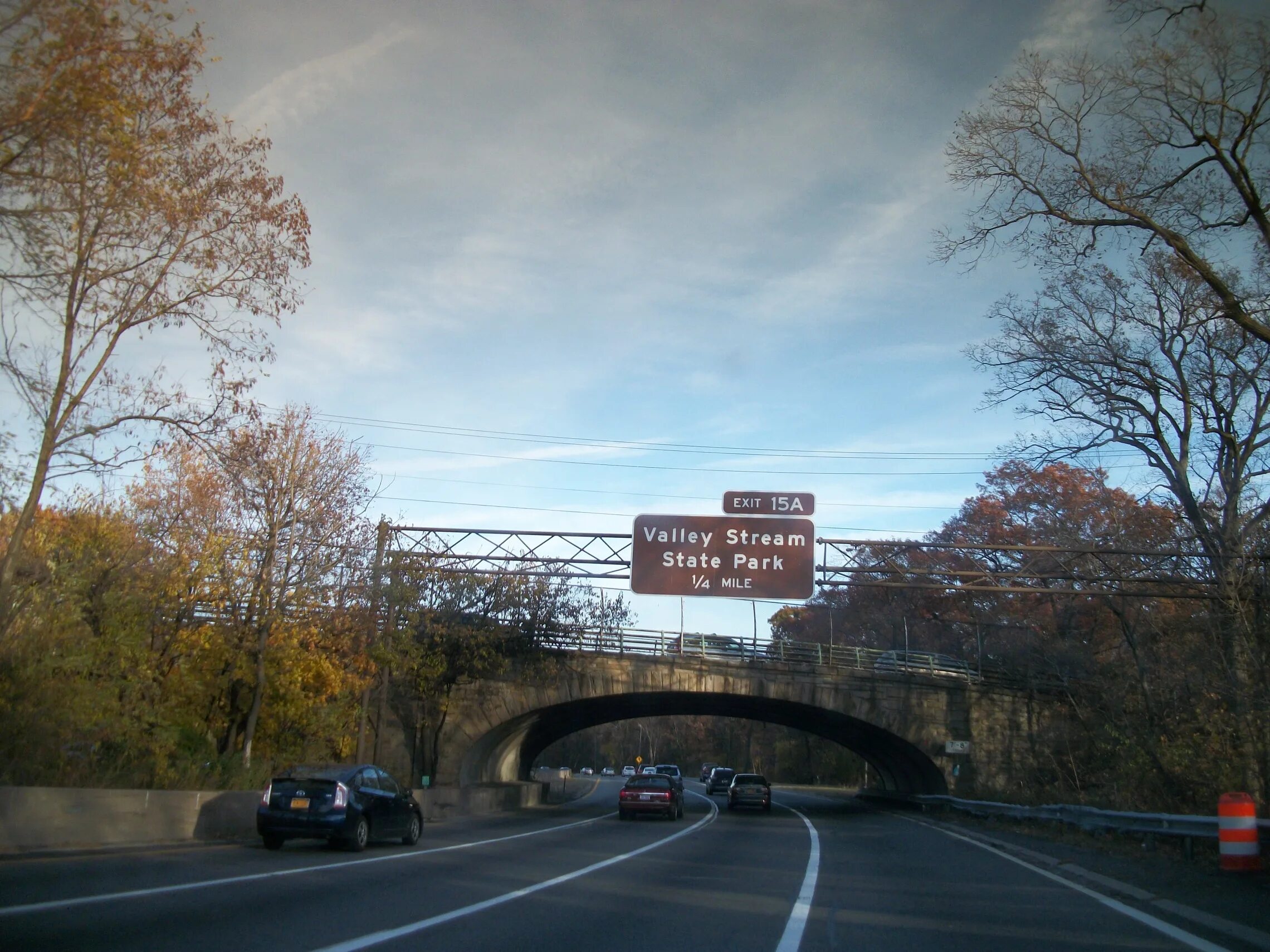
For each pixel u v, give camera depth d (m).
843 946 9.98
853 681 44.47
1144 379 28.55
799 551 25.69
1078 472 47.50
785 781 102.56
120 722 21.72
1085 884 15.89
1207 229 21.14
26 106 14.66
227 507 26.94
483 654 36.72
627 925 10.96
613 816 38.22
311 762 28.88
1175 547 29.08
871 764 65.50
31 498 17.67
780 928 11.02
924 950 9.78
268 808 17.89
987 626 46.59
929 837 28.20
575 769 143.12
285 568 27.05
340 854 17.83
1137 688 32.78
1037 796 37.62
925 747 44.16
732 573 25.69
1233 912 11.88
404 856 17.97
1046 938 10.56
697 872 16.86
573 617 39.31
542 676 40.94
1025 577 26.36
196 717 26.89
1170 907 12.54
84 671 21.42
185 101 17.88
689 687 42.78
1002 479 50.44
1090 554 27.03
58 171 15.80
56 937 8.64
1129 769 29.12
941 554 48.22
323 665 28.12
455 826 28.89
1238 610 24.44
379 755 32.25
